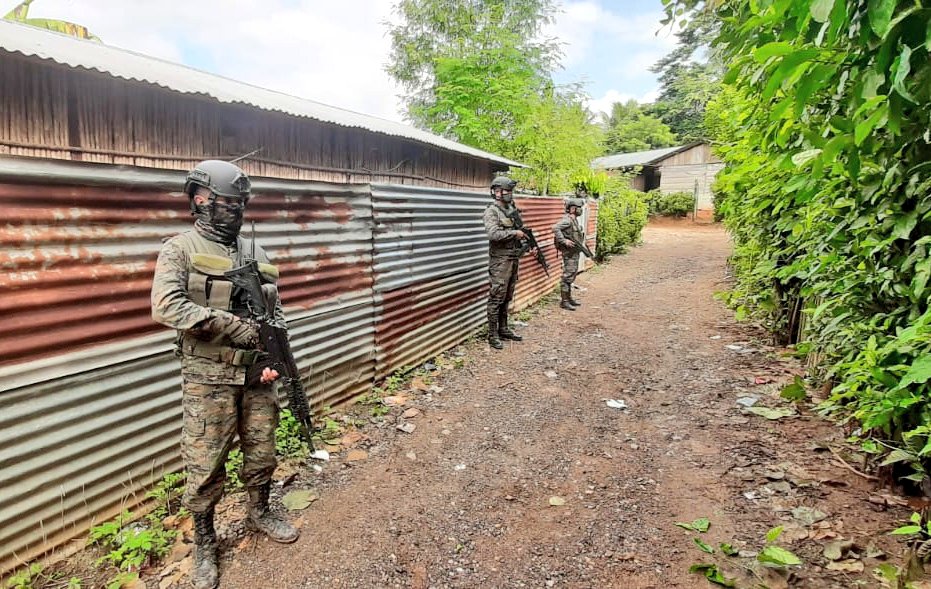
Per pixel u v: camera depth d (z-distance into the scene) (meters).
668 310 7.98
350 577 2.28
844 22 1.39
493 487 3.03
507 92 12.92
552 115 13.85
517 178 13.27
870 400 2.46
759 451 3.31
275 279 2.48
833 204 2.75
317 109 4.17
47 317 2.20
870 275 2.66
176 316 2.00
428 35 16.50
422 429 3.81
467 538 2.56
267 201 3.31
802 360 4.90
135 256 2.55
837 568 2.19
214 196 2.13
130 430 2.55
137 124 2.82
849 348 2.88
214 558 2.28
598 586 2.22
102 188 2.39
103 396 2.43
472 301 6.35
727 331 6.47
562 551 2.45
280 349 2.35
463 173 7.14
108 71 2.29
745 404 4.09
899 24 1.33
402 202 4.71
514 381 4.88
